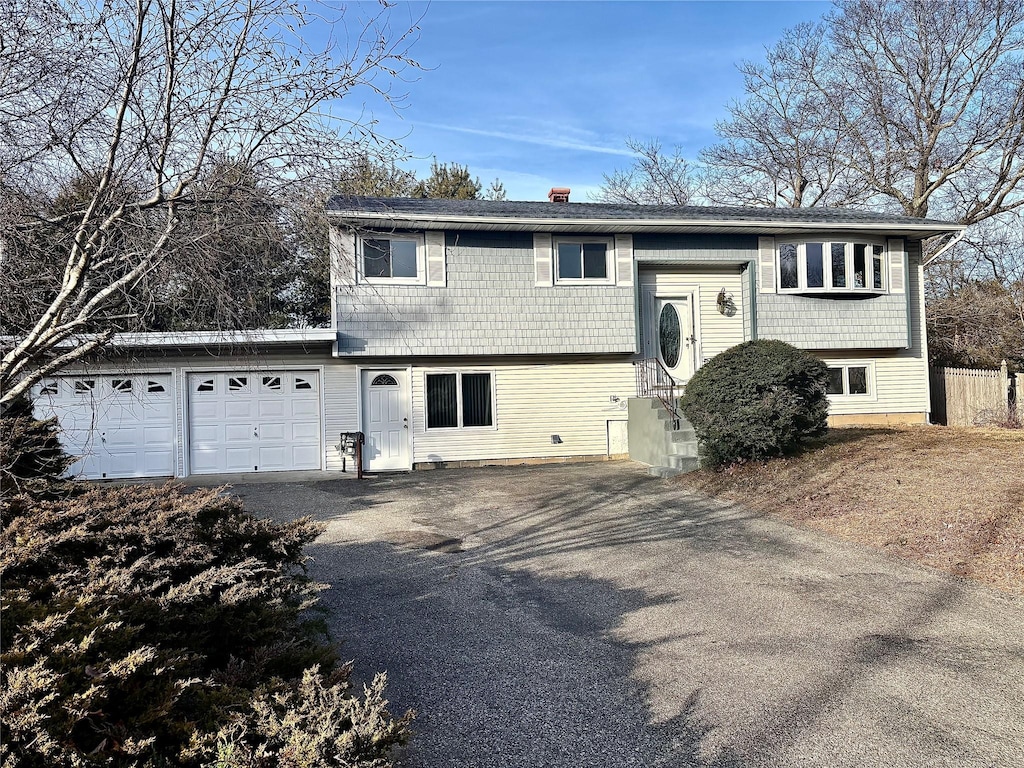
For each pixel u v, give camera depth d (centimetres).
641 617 556
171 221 421
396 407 1499
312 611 572
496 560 742
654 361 1593
